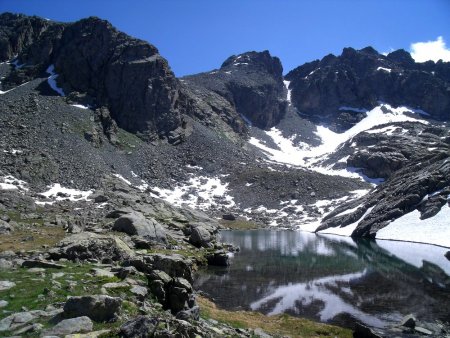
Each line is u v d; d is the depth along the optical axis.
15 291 22.06
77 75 173.62
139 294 24.50
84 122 149.12
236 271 52.84
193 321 23.61
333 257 65.12
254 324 29.92
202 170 163.25
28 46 199.75
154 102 175.75
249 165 174.25
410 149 172.38
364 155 178.00
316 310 35.31
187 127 187.25
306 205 138.25
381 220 98.88
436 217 90.25
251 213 133.75
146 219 61.28
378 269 54.38
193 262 54.38
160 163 157.00
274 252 70.62
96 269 28.72
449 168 102.75
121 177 132.38
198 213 113.44
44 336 16.48
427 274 50.97
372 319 32.88
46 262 29.16
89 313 18.70
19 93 154.88
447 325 31.33
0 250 36.53
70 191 104.31
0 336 16.39
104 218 70.75
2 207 69.44
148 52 185.25
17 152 113.50
